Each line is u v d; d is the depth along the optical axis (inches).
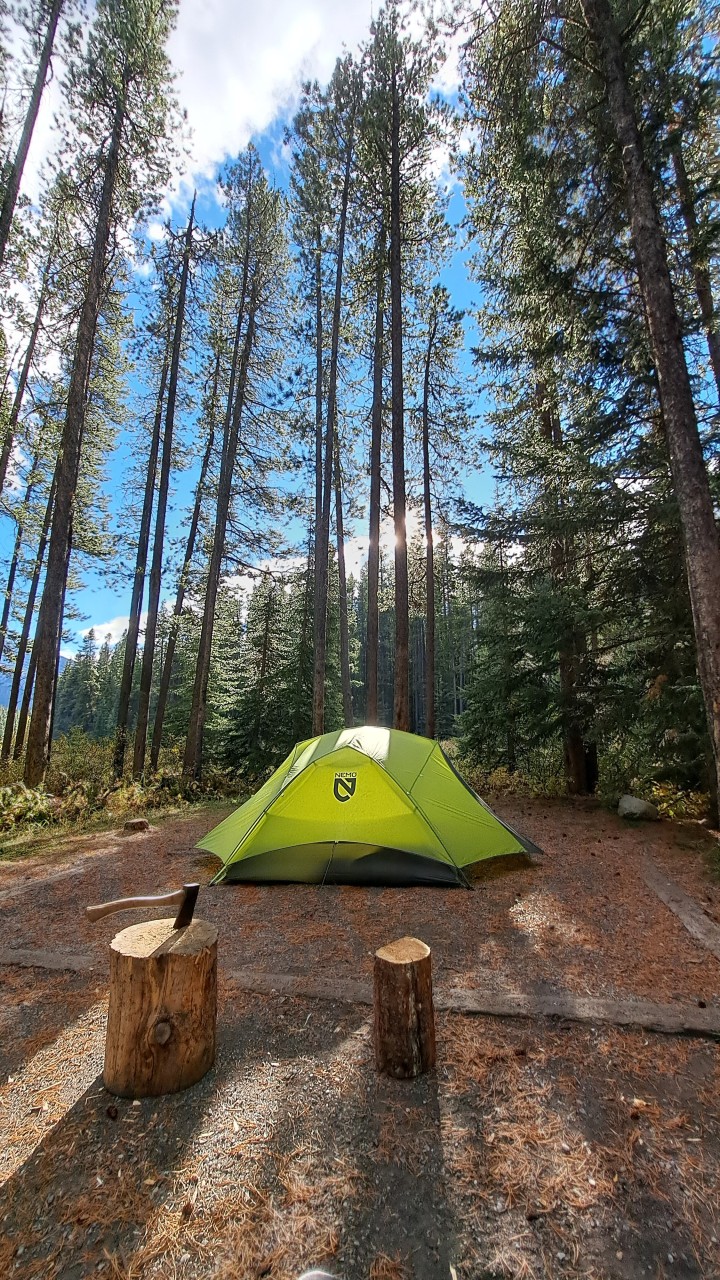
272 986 127.3
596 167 243.9
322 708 455.5
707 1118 85.4
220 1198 73.0
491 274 338.6
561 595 313.3
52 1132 85.0
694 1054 100.7
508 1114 87.0
